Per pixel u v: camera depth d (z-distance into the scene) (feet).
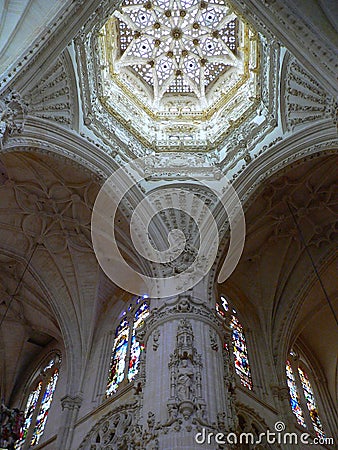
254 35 57.21
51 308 67.26
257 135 59.47
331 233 64.85
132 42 72.49
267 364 60.95
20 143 47.01
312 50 38.60
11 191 61.31
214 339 44.52
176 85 75.56
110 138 60.03
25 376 74.43
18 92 43.47
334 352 74.23
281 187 61.16
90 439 49.49
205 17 73.46
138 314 63.26
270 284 67.72
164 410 37.11
